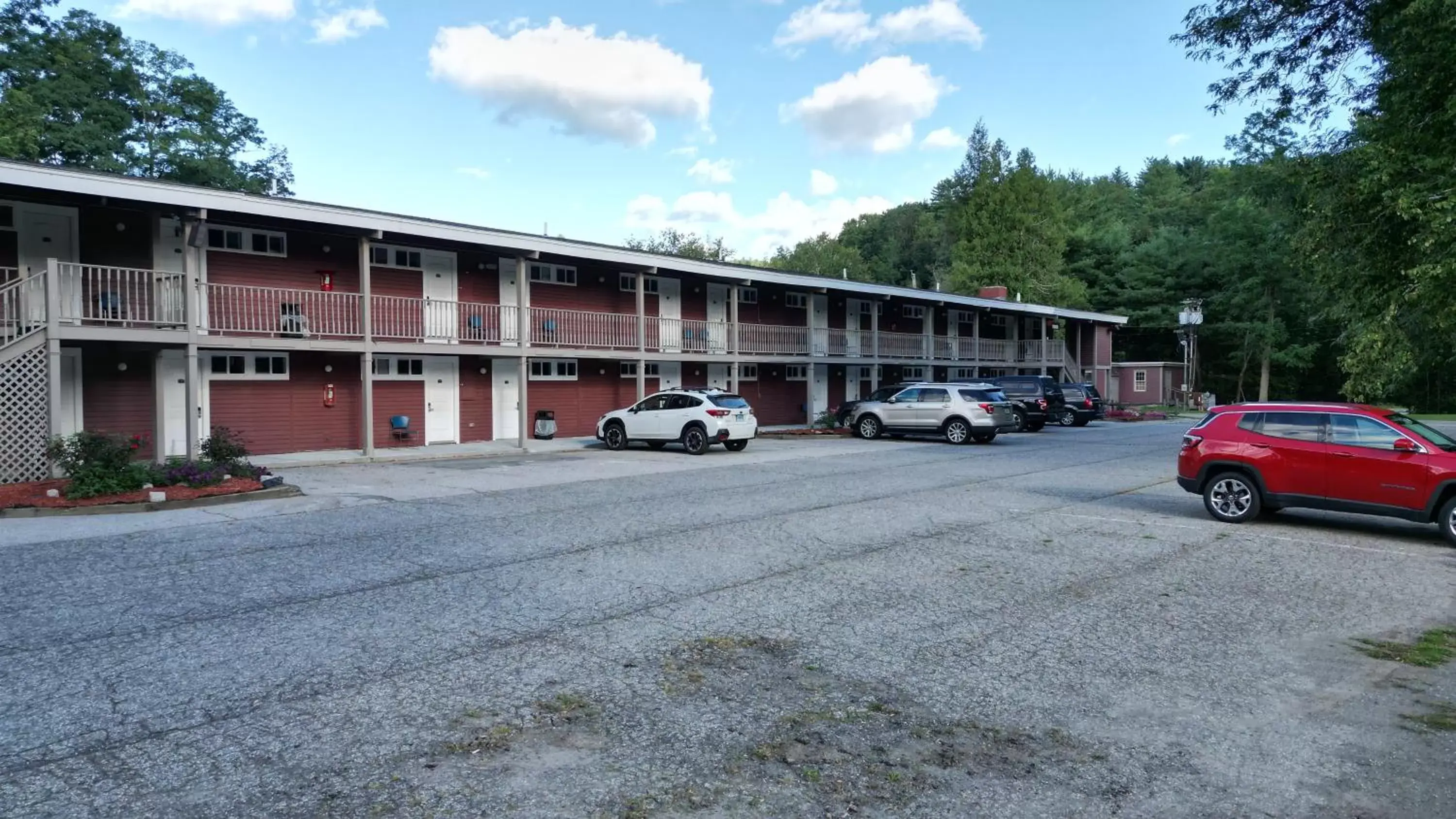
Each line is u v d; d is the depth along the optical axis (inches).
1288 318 2085.4
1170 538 391.5
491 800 145.1
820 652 227.0
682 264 995.9
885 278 3115.2
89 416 639.8
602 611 263.3
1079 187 3472.0
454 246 823.7
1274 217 1823.3
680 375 1131.9
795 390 1320.1
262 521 418.0
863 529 405.4
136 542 361.4
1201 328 2165.4
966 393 942.4
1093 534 399.5
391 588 288.8
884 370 1482.5
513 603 271.6
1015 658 223.5
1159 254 2372.0
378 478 596.1
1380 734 176.7
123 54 1255.5
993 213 2571.4
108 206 620.1
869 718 183.0
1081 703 192.9
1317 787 152.6
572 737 171.5
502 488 545.3
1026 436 1088.8
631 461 727.7
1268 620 260.7
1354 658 225.5
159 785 149.1
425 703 188.1
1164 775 157.1
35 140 1034.7
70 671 205.2
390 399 830.5
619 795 147.4
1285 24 477.4
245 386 727.1
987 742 171.3
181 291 636.7
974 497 516.4
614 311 1040.2
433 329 851.4
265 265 733.3
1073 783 153.6
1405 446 385.1
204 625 243.4
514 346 840.9
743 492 530.9
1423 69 375.6
